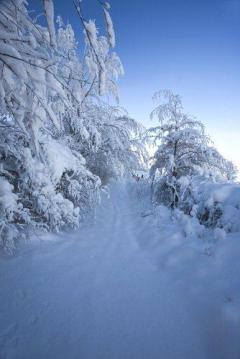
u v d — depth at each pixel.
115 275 4.18
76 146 8.39
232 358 2.29
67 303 3.28
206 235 5.30
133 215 9.77
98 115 9.38
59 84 2.47
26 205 5.80
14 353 2.36
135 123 10.65
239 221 4.97
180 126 9.57
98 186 7.37
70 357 2.35
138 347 2.50
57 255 4.95
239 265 3.74
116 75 8.79
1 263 4.33
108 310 3.14
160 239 5.89
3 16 2.05
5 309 3.05
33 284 3.72
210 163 9.44
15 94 2.31
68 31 8.44
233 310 2.80
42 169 5.36
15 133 4.83
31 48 2.16
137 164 10.84
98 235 6.69
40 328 2.75
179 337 2.65
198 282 3.68
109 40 2.16
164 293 3.58
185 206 7.55
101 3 2.00
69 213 6.00
